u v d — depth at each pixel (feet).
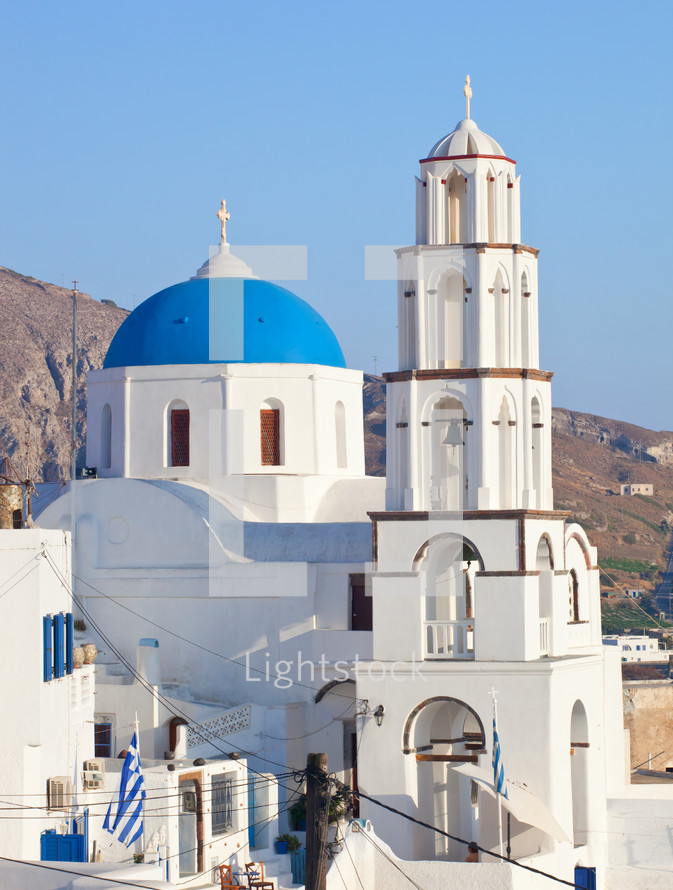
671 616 465.47
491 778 116.06
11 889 84.94
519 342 127.54
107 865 85.81
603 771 131.23
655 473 622.13
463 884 111.86
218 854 114.52
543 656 124.67
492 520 122.21
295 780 131.54
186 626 142.61
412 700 122.21
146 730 134.72
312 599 138.10
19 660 106.83
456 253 126.52
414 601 123.44
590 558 144.97
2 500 113.29
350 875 109.81
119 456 156.35
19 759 104.47
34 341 554.87
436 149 130.31
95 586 145.89
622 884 129.90
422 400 125.80
